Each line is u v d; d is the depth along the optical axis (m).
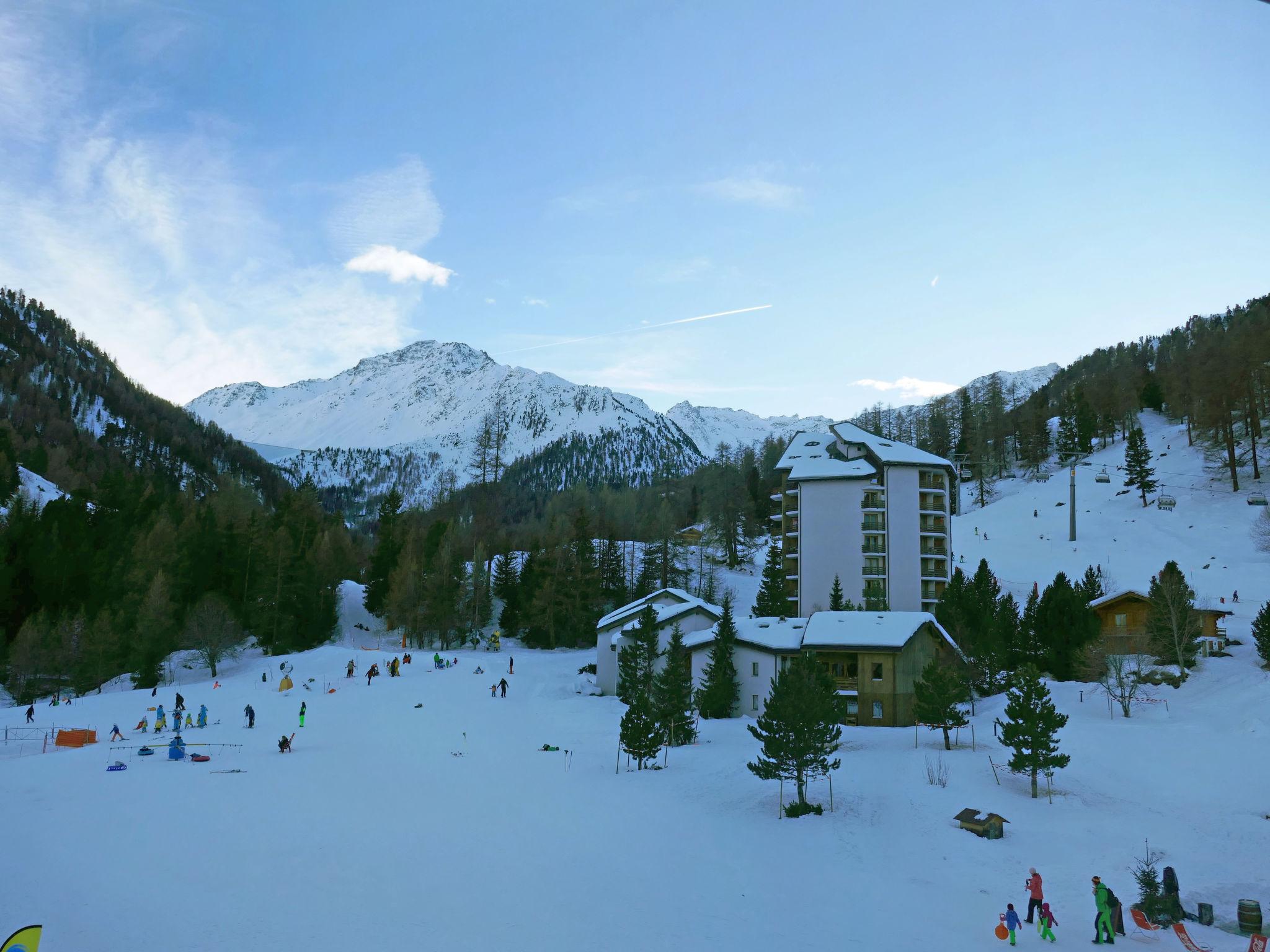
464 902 29.91
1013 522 146.75
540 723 68.31
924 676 53.41
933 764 48.56
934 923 28.72
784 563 112.25
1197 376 141.50
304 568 113.50
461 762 54.47
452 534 138.00
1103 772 45.69
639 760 52.16
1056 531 136.38
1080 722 55.41
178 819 40.12
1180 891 31.66
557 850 36.41
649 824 40.69
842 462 111.81
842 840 37.72
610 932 27.44
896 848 36.59
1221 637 71.06
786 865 34.78
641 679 70.44
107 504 130.88
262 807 42.66
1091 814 39.91
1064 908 30.23
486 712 73.25
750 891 31.66
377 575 135.25
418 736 62.81
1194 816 39.12
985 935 27.73
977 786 44.19
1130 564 114.38
